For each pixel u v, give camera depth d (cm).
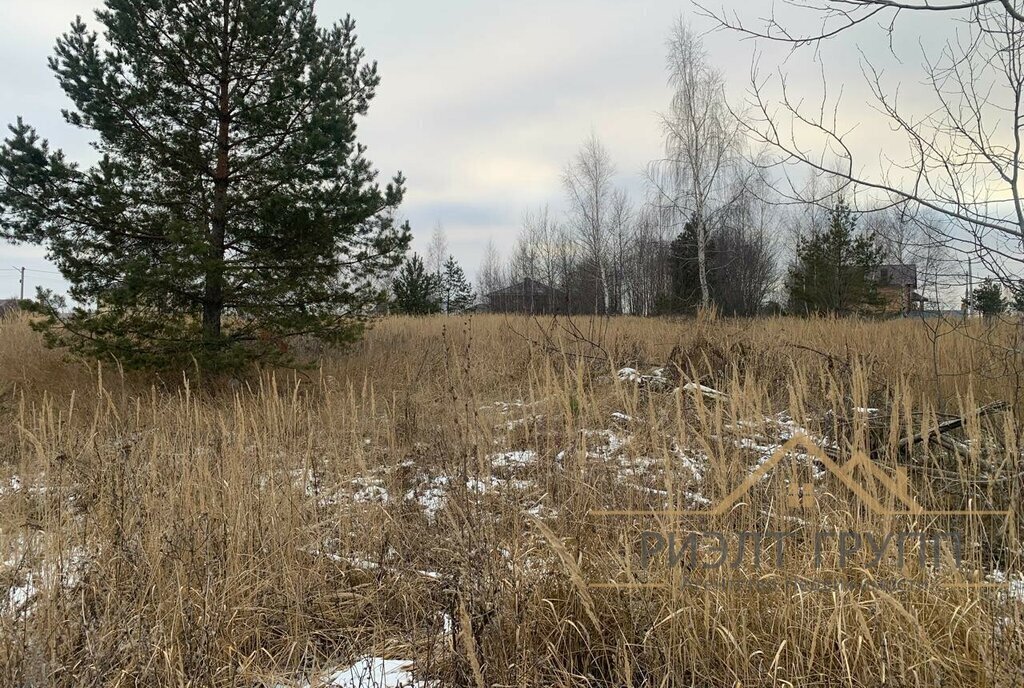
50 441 408
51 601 269
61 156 746
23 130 732
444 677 259
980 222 347
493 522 316
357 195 833
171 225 724
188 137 801
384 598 320
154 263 759
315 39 841
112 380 764
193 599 282
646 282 3086
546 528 276
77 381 771
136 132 786
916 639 232
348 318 860
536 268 3897
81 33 756
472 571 285
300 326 812
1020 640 232
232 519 333
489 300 3691
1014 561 267
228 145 822
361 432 487
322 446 468
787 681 232
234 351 755
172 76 792
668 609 257
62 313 739
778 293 2886
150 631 263
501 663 251
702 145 2080
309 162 807
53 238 745
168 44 783
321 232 806
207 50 777
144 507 335
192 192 816
